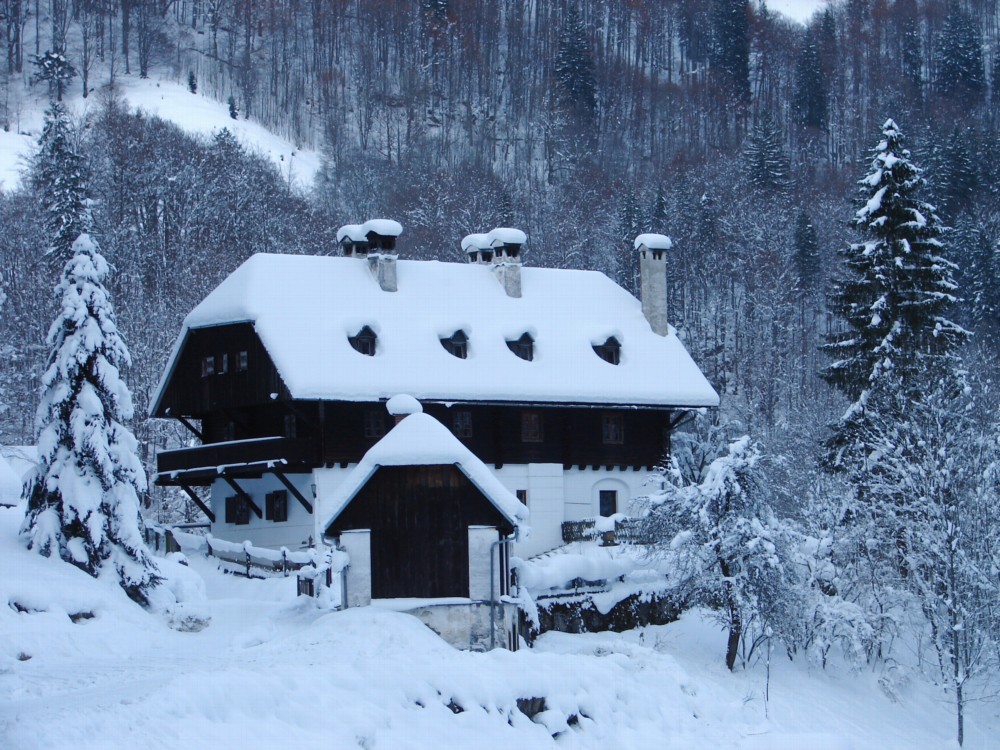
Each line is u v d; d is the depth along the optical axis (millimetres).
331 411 48094
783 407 84125
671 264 96312
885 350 46312
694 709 28359
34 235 80062
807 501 48719
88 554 34906
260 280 50625
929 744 35562
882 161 48250
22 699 22500
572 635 39156
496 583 33312
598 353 54469
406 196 108875
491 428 51250
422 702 22172
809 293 101562
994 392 56531
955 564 38250
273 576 43219
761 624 37781
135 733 17766
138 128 102625
